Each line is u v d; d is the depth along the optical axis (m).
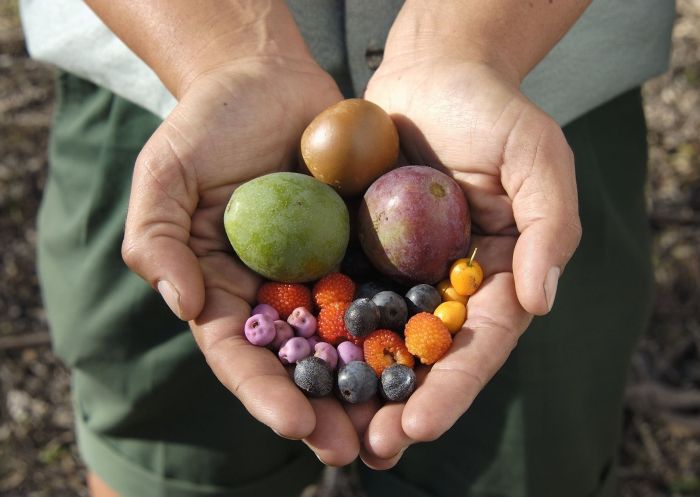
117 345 0.54
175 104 0.52
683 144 0.85
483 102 0.47
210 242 0.48
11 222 0.81
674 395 0.71
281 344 0.46
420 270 0.48
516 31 0.49
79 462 0.70
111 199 0.54
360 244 0.50
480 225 0.49
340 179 0.49
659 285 0.77
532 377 0.53
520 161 0.45
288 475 0.58
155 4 0.49
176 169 0.46
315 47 0.53
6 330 0.76
